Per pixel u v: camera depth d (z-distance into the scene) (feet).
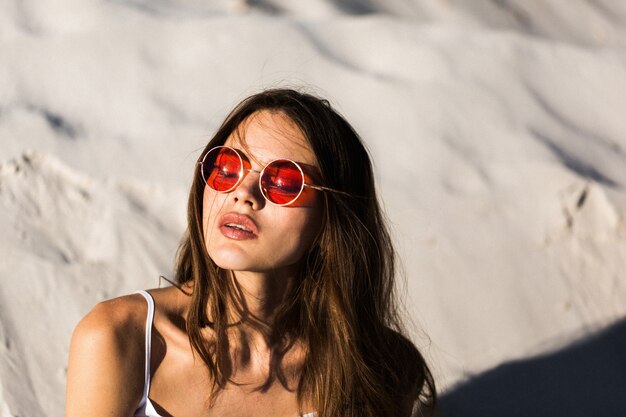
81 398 5.76
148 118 11.32
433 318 10.57
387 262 7.20
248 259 5.88
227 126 6.14
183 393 6.23
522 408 9.63
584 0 18.97
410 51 13.26
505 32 14.28
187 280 6.89
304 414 6.63
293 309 6.53
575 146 12.80
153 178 10.62
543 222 11.72
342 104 12.25
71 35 12.06
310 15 14.70
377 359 6.93
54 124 10.83
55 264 9.59
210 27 12.66
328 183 6.16
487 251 11.29
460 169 11.95
